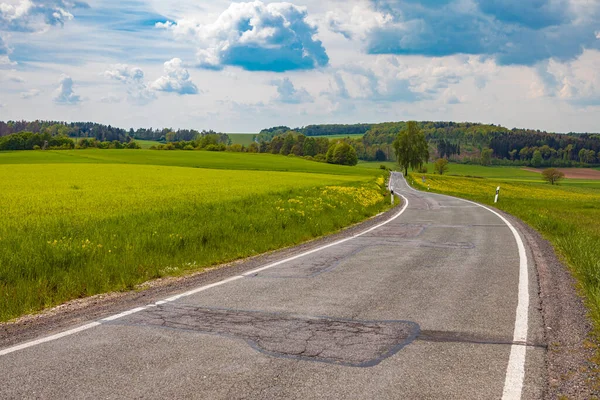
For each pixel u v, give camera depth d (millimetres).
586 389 3631
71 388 3732
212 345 4648
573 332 4910
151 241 10320
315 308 5977
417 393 3588
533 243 11500
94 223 13188
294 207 18281
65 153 114438
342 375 3918
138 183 36438
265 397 3537
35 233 11289
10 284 7352
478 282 7344
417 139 127938
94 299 6824
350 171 100812
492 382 3771
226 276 8070
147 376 3939
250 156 128625
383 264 8961
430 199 33062
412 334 4938
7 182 36406
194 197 23312
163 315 5738
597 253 8875
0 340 5000
